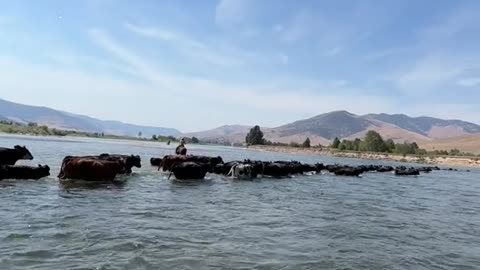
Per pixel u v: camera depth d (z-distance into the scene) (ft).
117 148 276.00
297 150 544.21
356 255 42.32
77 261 35.17
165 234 46.01
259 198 79.71
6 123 570.87
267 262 38.09
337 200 83.92
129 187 83.56
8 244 38.96
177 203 67.87
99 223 49.32
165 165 118.11
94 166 87.40
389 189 115.55
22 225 46.42
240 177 118.21
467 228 61.72
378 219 64.44
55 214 53.01
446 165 358.23
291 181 119.24
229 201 73.56
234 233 48.52
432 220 67.15
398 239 50.96
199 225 51.85
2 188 72.08
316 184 115.34
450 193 115.34
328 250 43.55
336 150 495.00
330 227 55.42
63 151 188.03
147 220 52.90
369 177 157.48
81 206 59.52
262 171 129.39
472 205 90.48
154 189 83.51
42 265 33.73
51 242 40.34
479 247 49.55
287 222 57.00
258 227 52.70
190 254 39.06
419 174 198.29
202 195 79.30
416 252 45.21
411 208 80.02
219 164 126.41
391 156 422.82
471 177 201.16
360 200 86.53
